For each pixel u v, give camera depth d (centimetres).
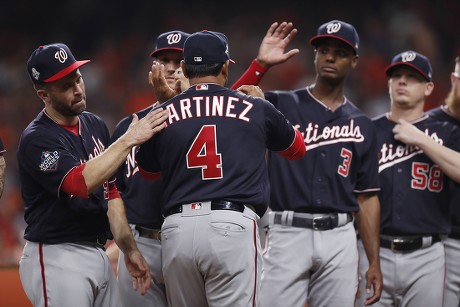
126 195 1903
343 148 2011
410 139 2106
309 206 1977
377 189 2056
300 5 7175
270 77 6362
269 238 2034
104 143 1834
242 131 1614
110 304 1736
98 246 1739
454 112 2225
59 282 1648
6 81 6081
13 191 4716
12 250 3981
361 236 2069
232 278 1585
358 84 6391
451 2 7206
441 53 6956
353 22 7081
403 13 7088
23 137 1673
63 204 1659
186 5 7088
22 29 6788
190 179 1602
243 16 7069
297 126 2036
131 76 6356
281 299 1977
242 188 1591
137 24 6894
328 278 1969
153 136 1653
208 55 1656
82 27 6838
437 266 2106
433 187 2120
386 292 2123
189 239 1576
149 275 1734
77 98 1673
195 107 1627
